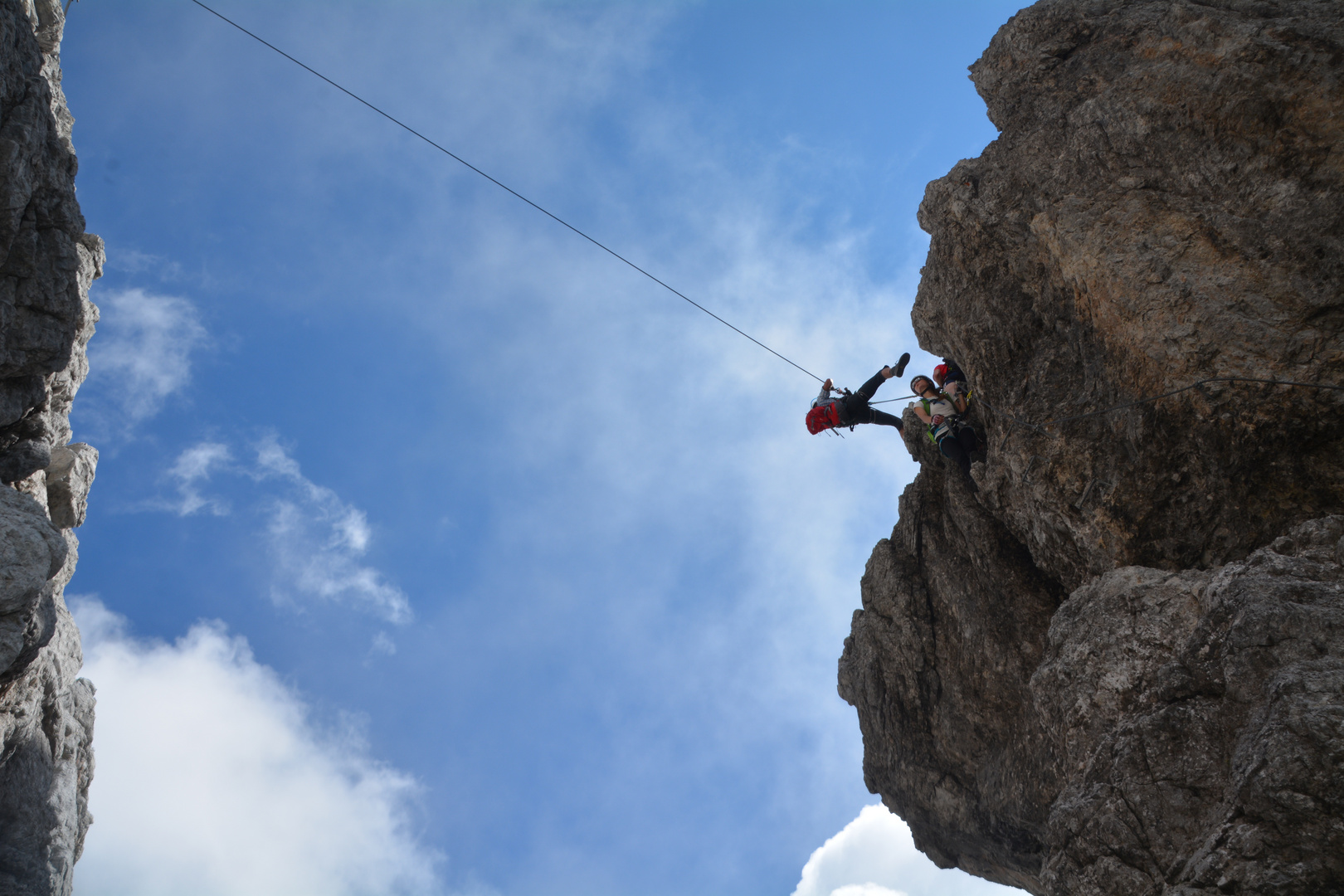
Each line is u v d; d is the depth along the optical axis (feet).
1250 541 29.01
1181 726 23.63
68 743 46.16
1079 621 29.55
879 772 46.88
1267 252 29.22
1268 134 29.60
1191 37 32.22
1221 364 28.86
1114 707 27.14
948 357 42.29
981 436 39.88
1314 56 28.94
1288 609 22.56
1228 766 22.27
